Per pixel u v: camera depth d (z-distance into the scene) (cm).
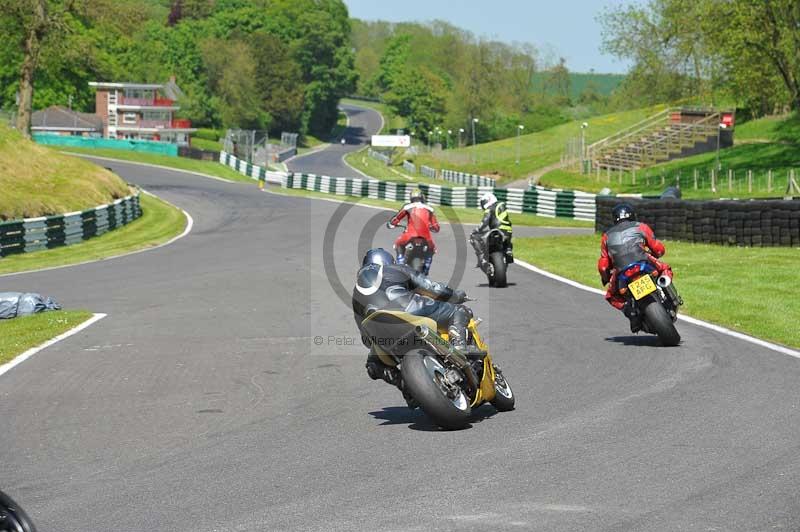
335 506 1155
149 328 2750
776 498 1134
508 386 1686
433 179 18325
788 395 1683
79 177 8769
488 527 1063
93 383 1992
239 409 1733
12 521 909
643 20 12094
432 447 1418
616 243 2241
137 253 5734
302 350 2348
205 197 10769
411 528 1066
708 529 1042
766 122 13775
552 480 1230
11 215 7025
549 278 3716
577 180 12800
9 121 19475
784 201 4303
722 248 4422
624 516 1088
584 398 1720
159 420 1656
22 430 1606
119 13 12319
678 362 2014
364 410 1697
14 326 2791
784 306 2764
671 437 1425
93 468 1366
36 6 11894
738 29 9800
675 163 12638
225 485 1261
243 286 3753
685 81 12344
